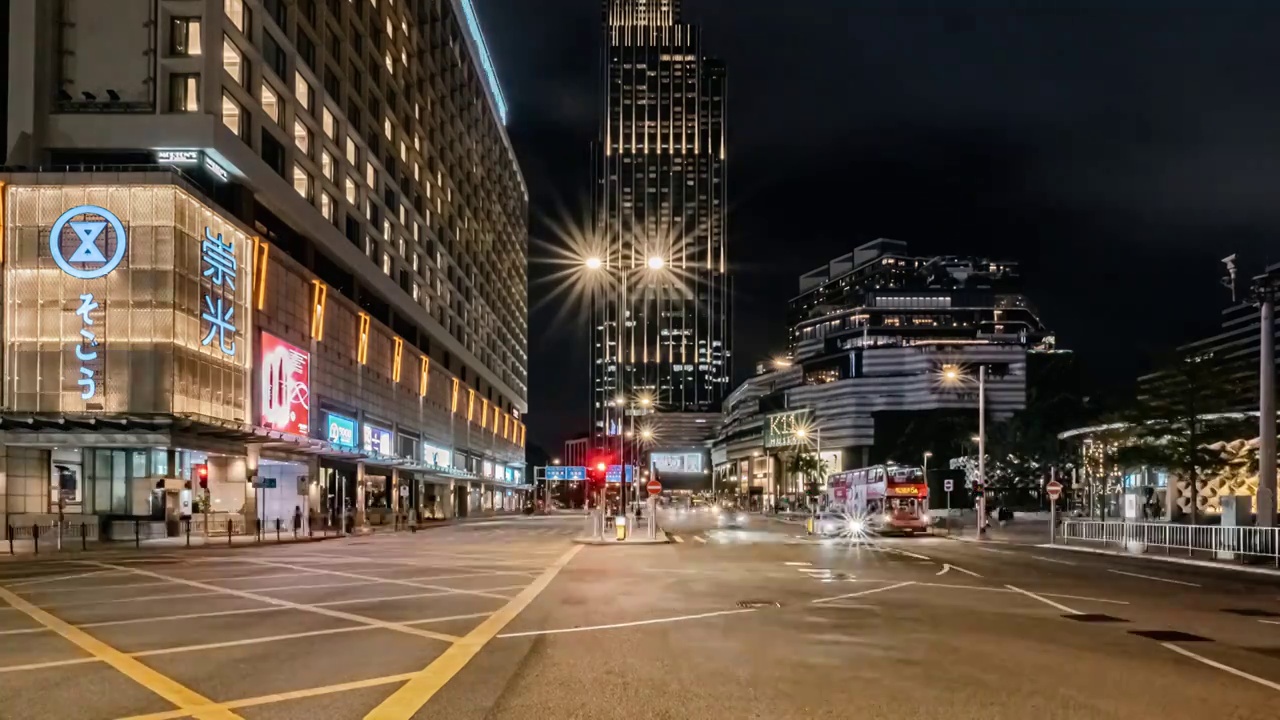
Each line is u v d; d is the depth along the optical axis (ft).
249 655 39.75
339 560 102.47
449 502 348.59
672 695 31.40
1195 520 157.28
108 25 157.07
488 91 426.10
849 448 501.97
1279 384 152.56
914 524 174.91
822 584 72.69
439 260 327.67
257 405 173.06
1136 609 57.67
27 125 151.64
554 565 93.09
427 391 311.88
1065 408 388.37
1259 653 40.88
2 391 142.00
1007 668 36.52
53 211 144.46
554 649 41.11
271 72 182.60
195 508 161.07
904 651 40.55
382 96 260.42
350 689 32.50
